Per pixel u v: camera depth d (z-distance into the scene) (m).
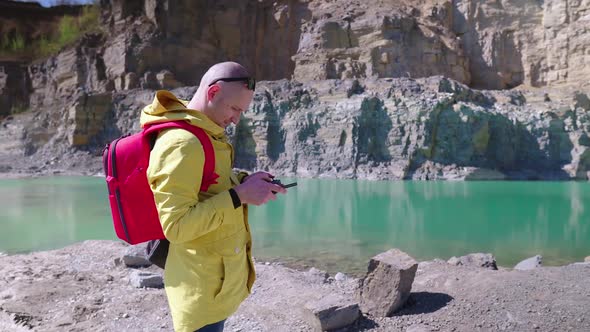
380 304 5.10
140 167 2.37
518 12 41.84
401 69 39.19
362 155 32.25
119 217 2.43
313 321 4.79
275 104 35.22
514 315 4.77
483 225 14.33
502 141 32.16
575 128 32.72
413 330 4.63
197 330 2.38
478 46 42.56
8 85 45.38
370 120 32.88
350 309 4.83
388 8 41.66
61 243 11.53
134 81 40.41
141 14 44.62
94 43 44.62
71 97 42.34
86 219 14.99
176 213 2.20
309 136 33.94
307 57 40.66
